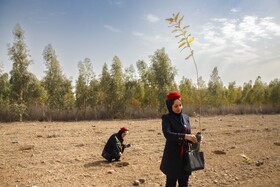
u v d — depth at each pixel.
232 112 36.69
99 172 7.77
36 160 9.08
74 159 9.23
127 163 8.62
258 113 38.56
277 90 43.84
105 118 30.20
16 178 7.20
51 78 30.25
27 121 26.31
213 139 12.87
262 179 6.95
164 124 4.71
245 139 12.81
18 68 28.03
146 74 33.72
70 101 30.27
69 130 16.62
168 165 4.66
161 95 31.25
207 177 7.12
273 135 13.90
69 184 6.73
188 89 38.00
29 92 28.53
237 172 7.54
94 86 31.17
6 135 14.54
